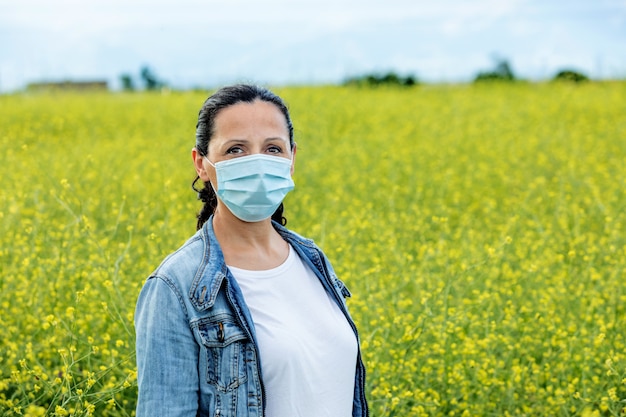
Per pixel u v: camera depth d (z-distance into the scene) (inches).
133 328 163.5
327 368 91.7
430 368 164.4
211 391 85.2
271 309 90.0
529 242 245.0
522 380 171.8
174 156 402.0
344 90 712.4
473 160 407.2
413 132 498.9
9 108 599.5
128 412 168.7
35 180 324.5
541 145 438.0
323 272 96.9
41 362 180.5
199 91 705.6
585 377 167.8
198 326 85.0
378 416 157.9
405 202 327.3
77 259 207.2
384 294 197.0
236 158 89.8
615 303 201.2
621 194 313.7
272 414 87.9
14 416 154.6
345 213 269.6
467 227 291.4
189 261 88.2
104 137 497.7
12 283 194.4
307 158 403.5
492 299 188.1
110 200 301.1
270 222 95.3
